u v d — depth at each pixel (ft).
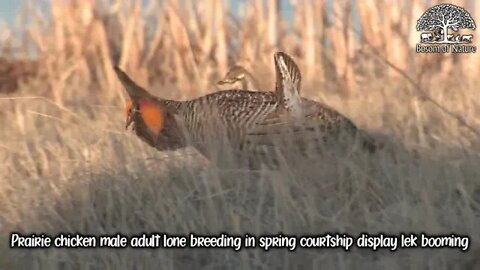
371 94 43.21
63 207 29.55
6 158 35.68
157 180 30.58
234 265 26.02
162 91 47.29
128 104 32.55
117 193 29.96
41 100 45.03
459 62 51.55
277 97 30.73
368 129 34.78
